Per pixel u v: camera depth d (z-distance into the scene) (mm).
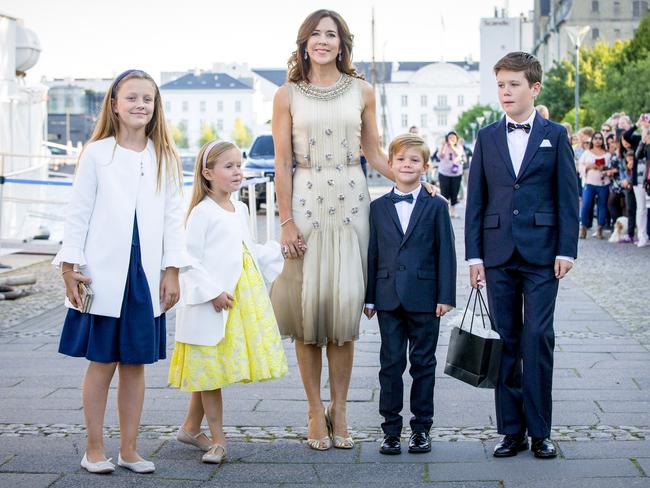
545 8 91312
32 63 16484
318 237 4887
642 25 49781
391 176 5074
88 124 99688
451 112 145375
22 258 14141
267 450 4770
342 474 4359
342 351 4938
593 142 16297
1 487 4156
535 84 4609
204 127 154375
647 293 10070
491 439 4902
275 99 4953
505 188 4621
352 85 4984
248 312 4676
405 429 5125
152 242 4438
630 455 4531
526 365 4543
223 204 4785
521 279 4656
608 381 6121
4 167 14609
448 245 4715
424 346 4754
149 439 4973
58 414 5461
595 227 18266
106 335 4340
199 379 4566
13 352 7359
